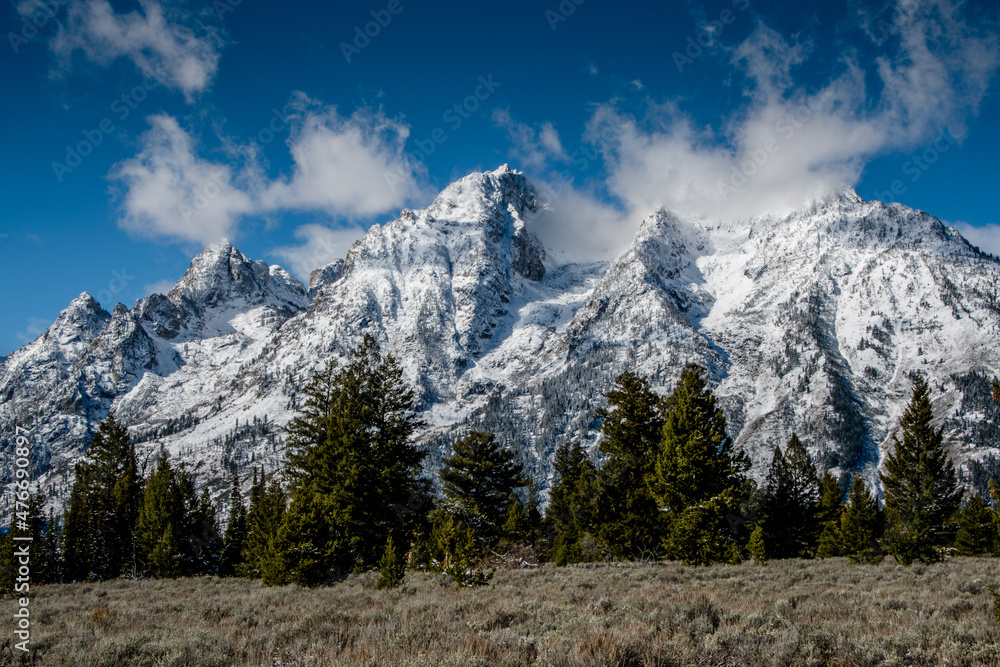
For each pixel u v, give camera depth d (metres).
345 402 38.53
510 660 9.23
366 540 35.66
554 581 24.95
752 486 43.97
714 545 33.06
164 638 12.51
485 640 10.58
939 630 10.86
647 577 25.19
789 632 10.69
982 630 10.47
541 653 9.48
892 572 24.95
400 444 40.38
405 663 9.22
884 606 14.38
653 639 10.54
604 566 33.53
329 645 11.15
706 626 11.73
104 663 10.57
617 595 18.55
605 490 44.44
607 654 9.15
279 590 25.20
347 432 37.72
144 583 35.31
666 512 38.25
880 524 45.50
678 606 13.47
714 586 21.33
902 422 38.84
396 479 38.06
